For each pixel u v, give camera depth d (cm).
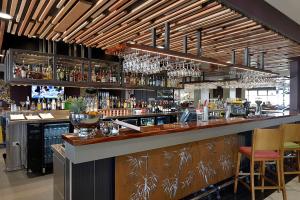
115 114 610
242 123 399
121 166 246
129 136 236
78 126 226
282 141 320
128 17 339
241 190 369
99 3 293
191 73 464
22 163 477
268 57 638
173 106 773
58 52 525
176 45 496
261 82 795
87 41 477
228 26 376
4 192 353
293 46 504
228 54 588
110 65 610
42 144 443
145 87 670
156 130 267
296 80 671
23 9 326
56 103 572
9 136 462
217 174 368
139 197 262
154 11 316
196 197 323
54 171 264
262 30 395
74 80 551
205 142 346
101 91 734
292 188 375
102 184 236
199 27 381
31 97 712
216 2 286
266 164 415
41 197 334
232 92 1788
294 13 417
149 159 271
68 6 307
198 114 402
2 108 771
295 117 596
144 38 449
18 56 489
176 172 303
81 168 221
